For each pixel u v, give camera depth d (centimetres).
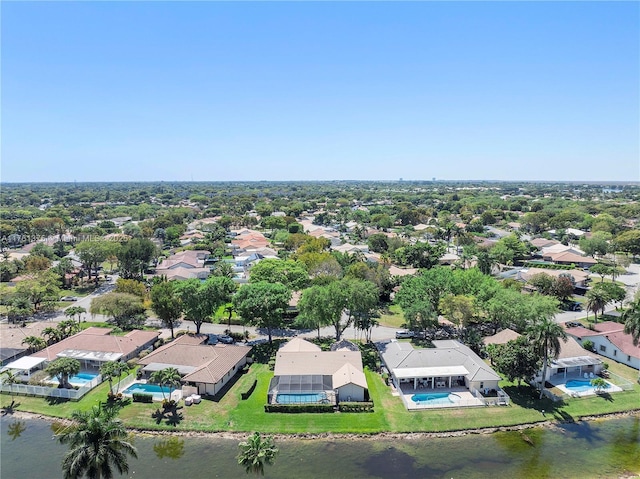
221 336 8644
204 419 5769
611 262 14962
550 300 8219
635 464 4981
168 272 13138
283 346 7581
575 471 4856
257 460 4181
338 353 6981
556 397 6225
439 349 7125
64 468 3909
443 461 5025
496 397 6281
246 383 6731
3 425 5800
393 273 12169
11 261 13612
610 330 8169
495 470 4869
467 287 9388
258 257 15662
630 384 6631
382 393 6456
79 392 6291
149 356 7050
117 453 4081
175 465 4947
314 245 14625
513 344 6406
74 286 12656
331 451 5200
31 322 9525
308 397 6216
